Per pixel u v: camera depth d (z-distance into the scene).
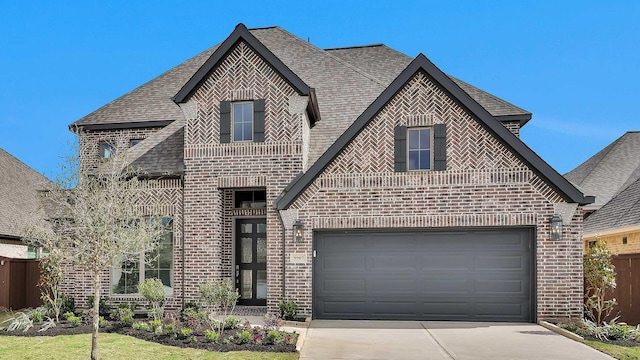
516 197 13.23
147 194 15.00
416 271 13.72
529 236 13.34
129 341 10.51
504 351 9.85
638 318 12.62
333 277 13.96
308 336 11.30
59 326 12.24
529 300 13.26
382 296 13.77
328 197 13.84
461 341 10.80
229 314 14.05
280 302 13.48
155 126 17.77
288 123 14.45
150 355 9.33
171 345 10.13
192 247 14.60
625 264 13.21
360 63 20.31
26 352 9.66
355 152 13.88
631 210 17.78
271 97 14.59
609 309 12.59
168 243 14.96
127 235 9.57
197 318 11.58
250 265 15.70
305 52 19.70
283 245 14.01
